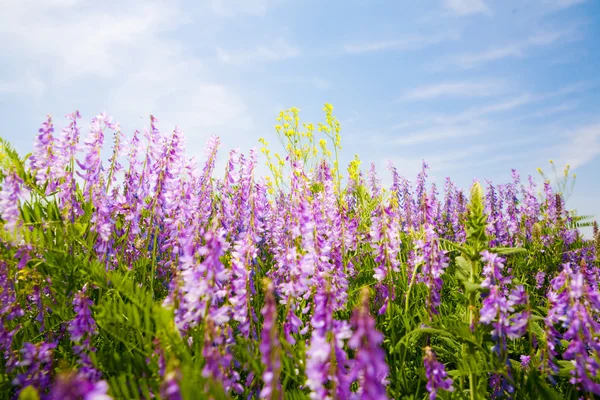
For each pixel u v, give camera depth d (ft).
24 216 1.60
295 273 1.43
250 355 1.29
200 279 1.24
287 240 2.03
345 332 1.09
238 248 1.52
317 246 1.73
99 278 1.49
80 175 1.79
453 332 1.37
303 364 1.25
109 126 1.92
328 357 1.08
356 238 2.36
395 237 1.74
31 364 1.30
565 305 1.37
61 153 1.77
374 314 1.88
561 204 3.85
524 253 2.96
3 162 1.61
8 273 1.56
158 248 2.23
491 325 1.40
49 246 1.60
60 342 1.62
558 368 1.39
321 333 1.09
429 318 1.58
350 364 1.11
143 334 1.47
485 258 1.44
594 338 1.38
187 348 1.29
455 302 2.03
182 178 2.01
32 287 1.56
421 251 1.73
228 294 1.47
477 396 1.38
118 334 1.35
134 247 2.20
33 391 1.16
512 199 4.35
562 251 3.25
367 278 2.16
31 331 1.66
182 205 1.98
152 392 1.15
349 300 1.95
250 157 2.19
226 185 2.24
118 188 2.09
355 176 3.04
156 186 2.00
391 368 1.51
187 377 0.97
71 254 1.69
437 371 1.28
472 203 1.55
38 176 1.69
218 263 1.24
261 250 2.62
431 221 1.88
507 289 2.03
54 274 1.58
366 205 2.89
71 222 1.72
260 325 1.67
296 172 2.05
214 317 1.20
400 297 1.99
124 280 1.43
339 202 2.25
